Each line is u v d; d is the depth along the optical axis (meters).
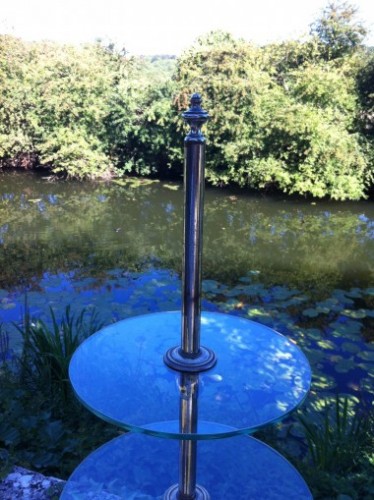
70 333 1.90
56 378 1.81
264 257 4.01
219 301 3.00
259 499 1.18
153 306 2.87
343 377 2.16
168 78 7.16
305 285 3.35
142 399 0.86
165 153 7.14
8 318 2.70
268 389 0.89
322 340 2.48
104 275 3.47
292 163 6.03
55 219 5.14
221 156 6.46
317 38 6.62
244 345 1.04
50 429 1.56
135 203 5.87
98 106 7.20
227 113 6.12
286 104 6.06
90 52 7.58
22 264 3.75
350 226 4.95
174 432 0.78
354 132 6.16
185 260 0.87
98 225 4.93
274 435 1.70
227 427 0.80
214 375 0.93
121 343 1.04
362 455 1.54
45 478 1.30
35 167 7.95
